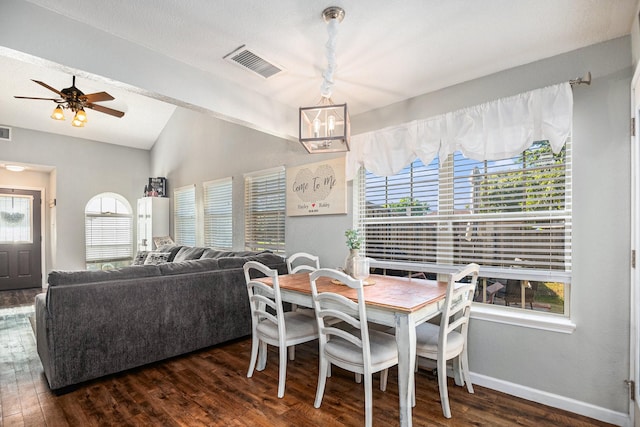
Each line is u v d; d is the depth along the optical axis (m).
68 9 1.92
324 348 2.23
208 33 2.15
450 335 2.33
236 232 5.04
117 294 2.65
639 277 1.89
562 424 2.06
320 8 1.87
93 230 6.79
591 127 2.18
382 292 2.29
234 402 2.32
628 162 2.05
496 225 2.61
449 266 2.83
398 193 3.18
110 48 2.15
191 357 3.11
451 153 2.74
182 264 3.21
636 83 1.91
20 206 6.66
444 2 1.79
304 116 2.26
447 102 2.83
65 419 2.12
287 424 2.07
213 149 5.56
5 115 5.55
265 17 1.97
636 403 1.91
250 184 4.86
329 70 2.17
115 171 7.07
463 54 2.32
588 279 2.17
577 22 1.96
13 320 4.37
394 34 2.09
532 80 2.41
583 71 2.21
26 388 2.53
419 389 2.50
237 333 3.46
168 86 2.43
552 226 2.36
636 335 1.93
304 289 2.48
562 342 2.24
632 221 2.00
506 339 2.45
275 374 2.76
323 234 3.74
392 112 3.20
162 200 6.67
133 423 2.08
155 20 2.02
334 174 3.63
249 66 2.58
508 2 1.78
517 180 2.51
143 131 6.95
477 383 2.57
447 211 2.86
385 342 2.21
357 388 2.52
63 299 2.41
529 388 2.35
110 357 2.61
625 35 2.06
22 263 6.67
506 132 2.40
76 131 6.36
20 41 1.82
